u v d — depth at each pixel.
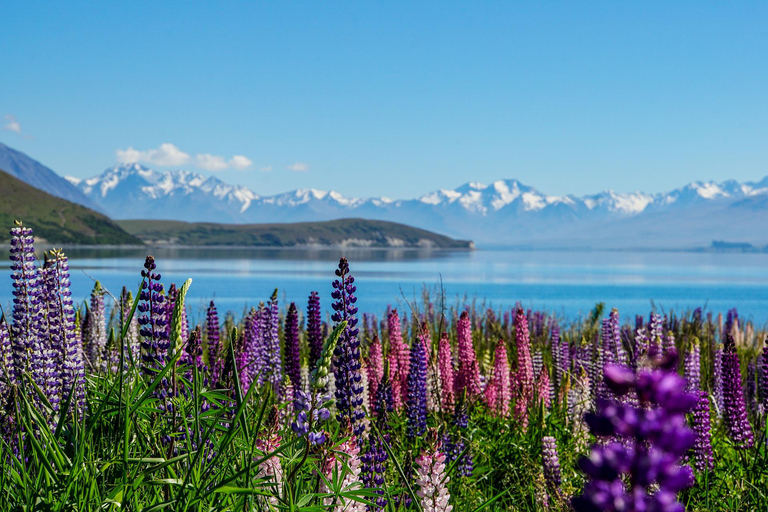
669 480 1.67
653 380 1.69
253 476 5.42
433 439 6.59
